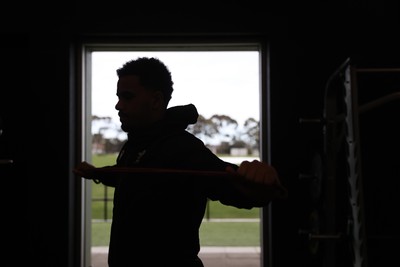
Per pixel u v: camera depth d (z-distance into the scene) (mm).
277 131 3012
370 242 3006
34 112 3066
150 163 1165
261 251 3143
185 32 3094
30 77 3078
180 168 1134
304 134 3000
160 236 1129
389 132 3012
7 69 3170
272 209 2965
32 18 3104
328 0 3076
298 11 3074
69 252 3027
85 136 3271
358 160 1957
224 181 1045
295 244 2947
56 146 3049
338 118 2352
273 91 3035
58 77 3078
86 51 3289
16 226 3076
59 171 3035
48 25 3104
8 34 3123
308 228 2898
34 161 3047
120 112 1236
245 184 950
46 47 3092
